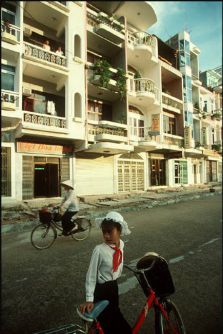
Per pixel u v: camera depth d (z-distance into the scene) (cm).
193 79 2411
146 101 1777
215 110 2802
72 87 1334
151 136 1798
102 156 1571
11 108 1077
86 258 496
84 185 1464
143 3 1574
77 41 1415
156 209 1077
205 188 2156
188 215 959
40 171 1303
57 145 1351
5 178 1166
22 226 807
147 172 1881
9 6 1165
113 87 1516
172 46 2308
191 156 2409
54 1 1263
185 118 2166
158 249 543
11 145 1191
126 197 1422
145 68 1953
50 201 1210
